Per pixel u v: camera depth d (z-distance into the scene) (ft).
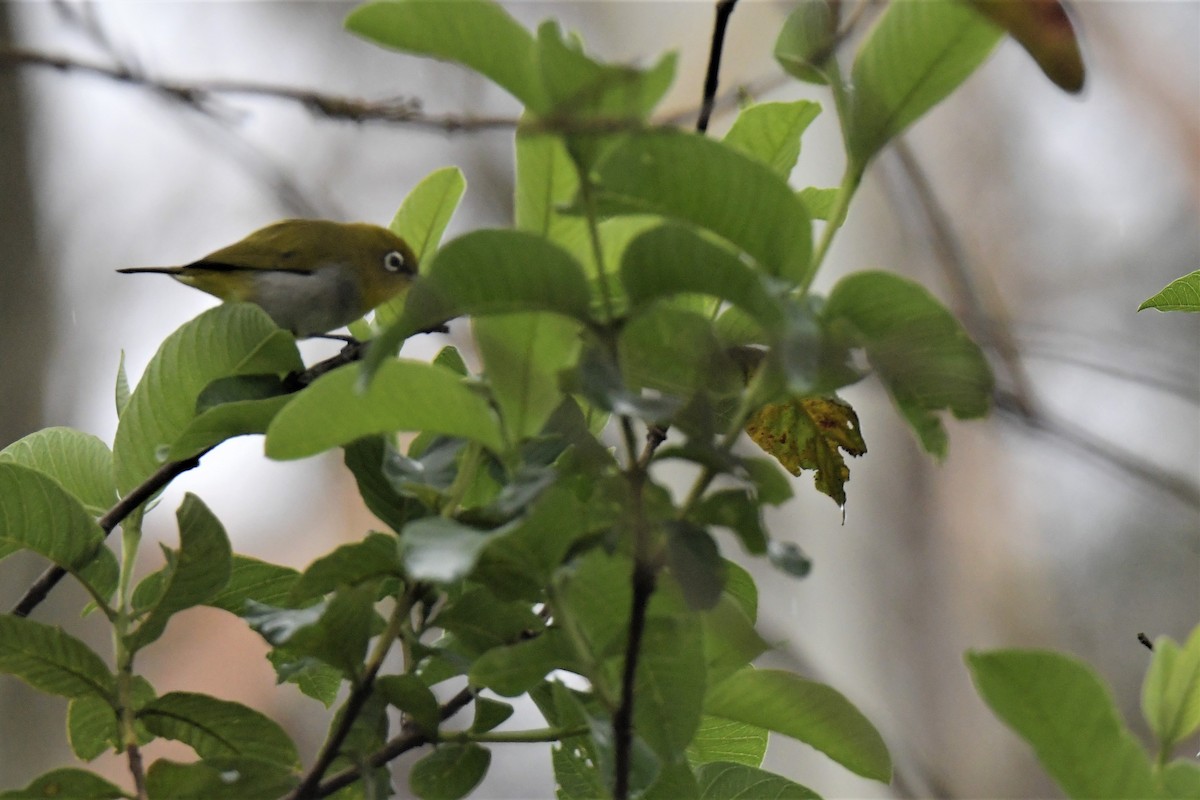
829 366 4.11
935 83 4.14
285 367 6.52
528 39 4.15
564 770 5.65
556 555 4.23
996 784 23.00
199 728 5.80
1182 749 19.45
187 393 6.44
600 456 4.39
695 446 3.97
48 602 20.24
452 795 5.11
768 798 5.66
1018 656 3.77
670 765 4.83
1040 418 8.27
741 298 3.91
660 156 4.02
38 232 23.57
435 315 3.96
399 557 4.49
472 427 4.43
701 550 3.89
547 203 4.48
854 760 5.40
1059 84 4.05
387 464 4.94
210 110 11.94
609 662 4.49
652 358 4.27
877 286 4.00
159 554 21.63
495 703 5.16
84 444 6.70
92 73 11.77
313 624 4.62
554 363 4.34
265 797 5.09
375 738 5.09
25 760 20.08
